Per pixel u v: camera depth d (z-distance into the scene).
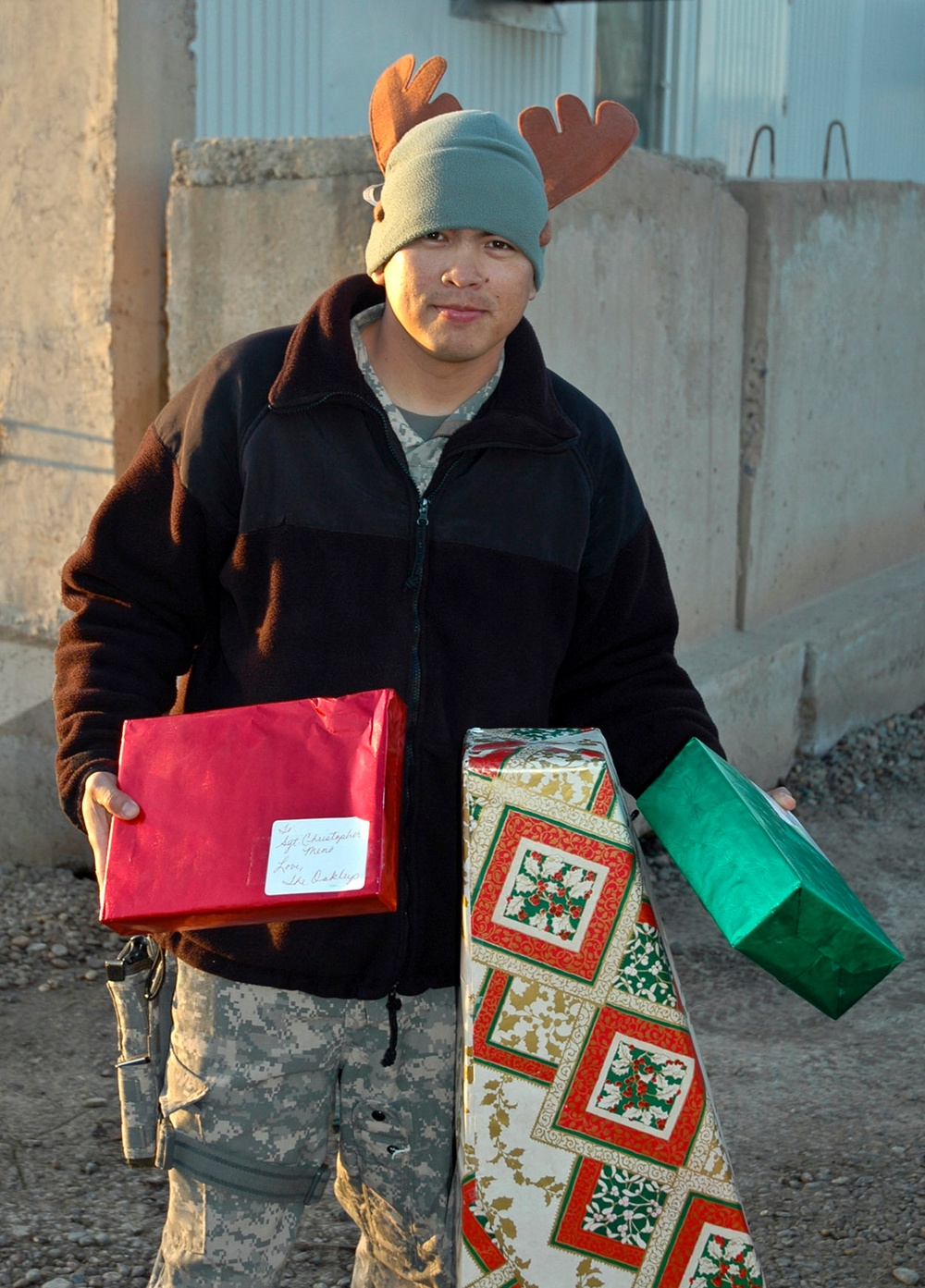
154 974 1.94
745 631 5.41
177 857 1.62
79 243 4.09
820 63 9.51
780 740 5.34
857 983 1.54
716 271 4.95
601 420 2.01
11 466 4.31
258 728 1.68
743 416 5.29
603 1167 1.61
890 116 10.50
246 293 3.85
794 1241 2.70
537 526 1.89
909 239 6.27
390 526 1.84
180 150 3.86
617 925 1.60
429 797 1.85
